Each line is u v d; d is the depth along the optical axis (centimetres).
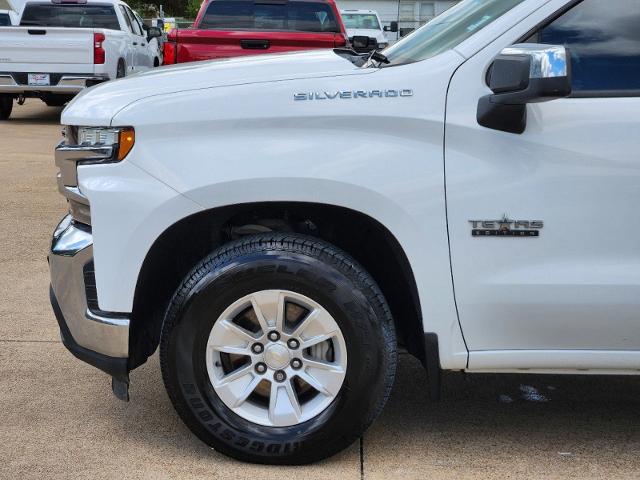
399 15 3316
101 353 328
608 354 321
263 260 312
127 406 389
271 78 322
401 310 352
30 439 354
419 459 341
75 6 1543
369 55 382
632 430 373
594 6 316
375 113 310
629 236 311
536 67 286
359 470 329
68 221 348
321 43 900
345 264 316
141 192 313
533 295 313
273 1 979
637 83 315
